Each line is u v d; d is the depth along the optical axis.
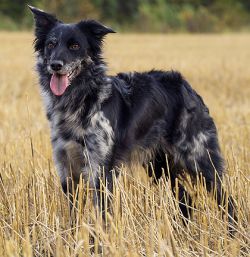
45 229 7.52
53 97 8.46
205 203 8.30
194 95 9.28
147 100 8.84
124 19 76.38
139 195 8.31
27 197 8.38
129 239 7.01
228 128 13.26
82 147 8.35
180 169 9.27
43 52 8.66
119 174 8.21
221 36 66.50
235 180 9.02
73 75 8.30
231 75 26.47
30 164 9.37
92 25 8.62
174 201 8.60
